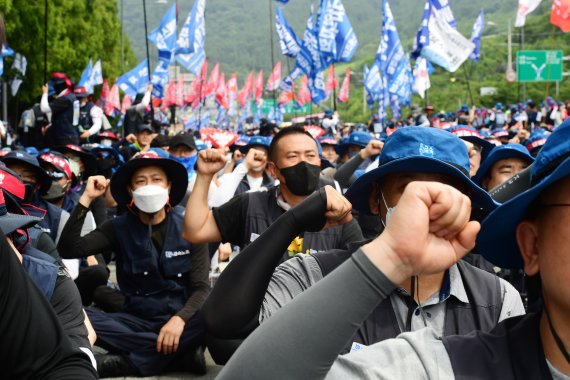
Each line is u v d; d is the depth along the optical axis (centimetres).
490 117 3603
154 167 626
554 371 171
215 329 238
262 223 463
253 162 530
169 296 629
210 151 401
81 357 226
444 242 159
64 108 1390
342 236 475
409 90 2717
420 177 287
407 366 178
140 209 607
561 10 1997
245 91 5431
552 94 8475
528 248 177
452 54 1730
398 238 154
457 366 176
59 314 360
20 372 212
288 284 298
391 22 2108
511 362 175
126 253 623
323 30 1844
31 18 2850
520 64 4197
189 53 1927
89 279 760
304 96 3781
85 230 656
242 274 239
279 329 155
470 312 289
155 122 1970
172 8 1925
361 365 177
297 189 480
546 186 166
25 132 1477
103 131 1769
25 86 3102
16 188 419
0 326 210
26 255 363
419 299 286
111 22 4809
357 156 698
